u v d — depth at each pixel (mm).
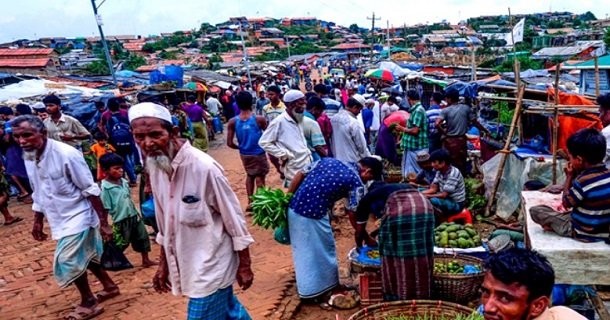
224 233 3227
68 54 73250
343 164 4582
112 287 4961
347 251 5988
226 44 98062
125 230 5480
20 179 9102
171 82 20078
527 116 7410
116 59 59750
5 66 36781
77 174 4254
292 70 55125
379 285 4477
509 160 6871
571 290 3969
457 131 7926
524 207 4281
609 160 4605
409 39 97875
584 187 3369
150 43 101750
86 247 4457
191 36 121188
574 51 27141
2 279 5703
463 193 6133
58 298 5129
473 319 3443
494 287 1995
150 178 3172
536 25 95000
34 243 6961
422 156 7277
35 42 116500
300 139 6121
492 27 98812
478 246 5074
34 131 4051
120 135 9734
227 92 20375
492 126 9820
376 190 4469
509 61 29859
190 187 3031
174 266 3270
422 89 21594
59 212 4301
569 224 3562
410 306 3832
